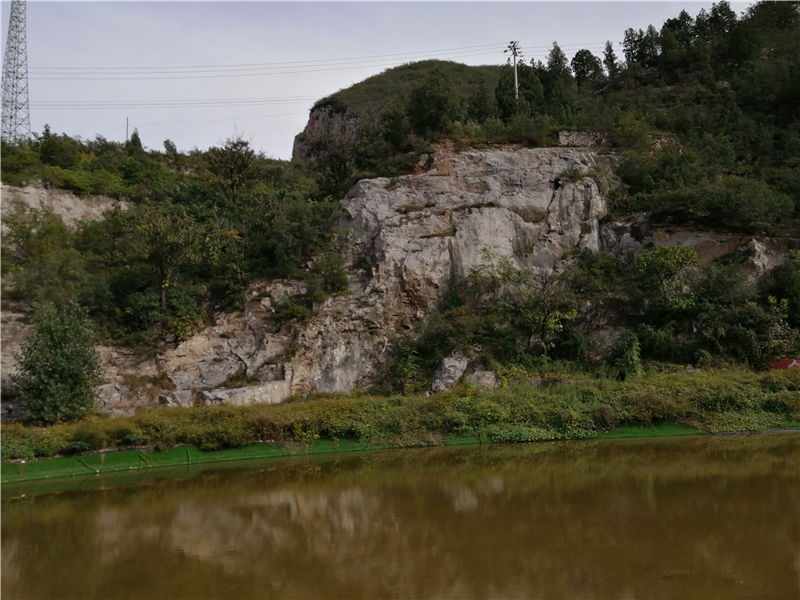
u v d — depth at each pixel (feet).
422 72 229.86
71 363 68.90
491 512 44.98
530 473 57.06
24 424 68.95
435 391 80.89
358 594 31.32
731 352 83.76
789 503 44.42
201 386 82.17
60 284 85.71
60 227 100.32
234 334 89.20
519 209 104.32
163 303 88.17
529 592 30.40
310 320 88.12
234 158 126.72
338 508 47.98
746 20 187.32
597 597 29.32
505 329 87.81
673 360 83.92
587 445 68.28
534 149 111.75
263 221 100.27
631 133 117.29
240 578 34.17
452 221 101.24
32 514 48.52
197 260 91.09
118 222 99.19
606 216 105.60
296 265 96.12
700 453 62.03
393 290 93.30
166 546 40.40
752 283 90.12
